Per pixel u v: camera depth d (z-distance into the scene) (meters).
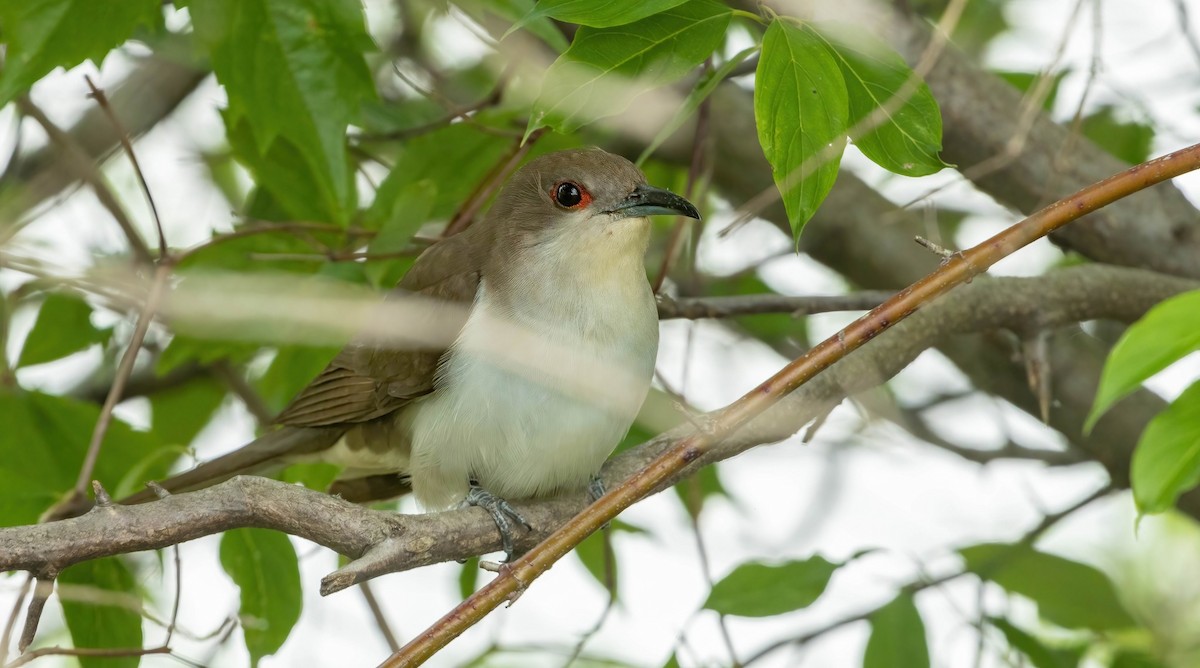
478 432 9.88
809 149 7.20
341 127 9.86
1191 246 11.38
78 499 9.21
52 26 9.23
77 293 10.95
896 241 13.54
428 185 10.23
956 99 10.94
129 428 11.26
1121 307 10.57
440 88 13.34
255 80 9.80
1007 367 12.73
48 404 11.20
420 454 10.31
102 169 13.48
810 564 9.23
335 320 10.14
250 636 9.48
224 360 13.06
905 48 10.64
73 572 9.59
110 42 9.38
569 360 9.75
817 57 7.24
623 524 12.43
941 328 9.97
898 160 7.56
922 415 14.36
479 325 9.99
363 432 10.80
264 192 12.90
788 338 14.49
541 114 7.46
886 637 9.35
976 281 10.20
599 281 9.87
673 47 7.55
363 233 10.94
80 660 9.53
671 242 11.45
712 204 14.44
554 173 10.26
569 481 9.95
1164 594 13.17
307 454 10.91
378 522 7.63
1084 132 12.84
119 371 9.41
